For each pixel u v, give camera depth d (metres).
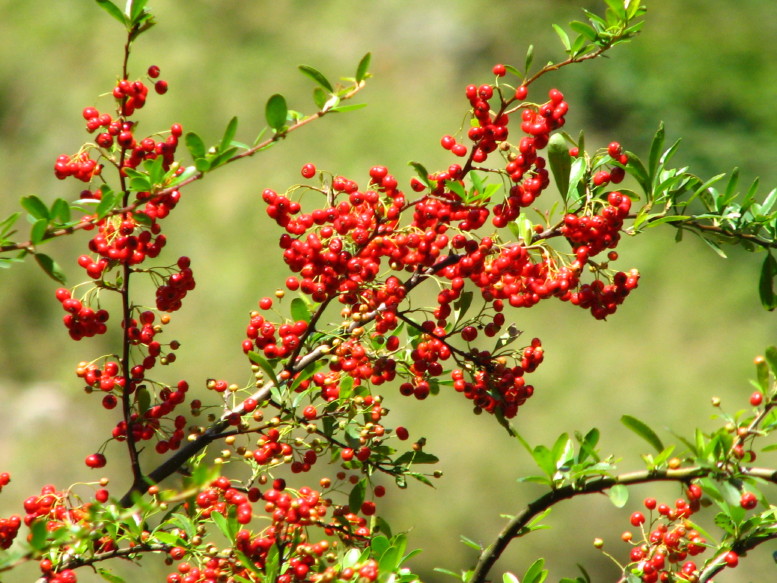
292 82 16.81
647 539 3.53
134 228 3.35
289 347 3.61
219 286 14.01
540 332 14.38
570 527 12.17
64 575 3.12
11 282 13.85
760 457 11.08
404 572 3.28
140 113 15.86
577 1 18.36
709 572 3.43
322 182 3.52
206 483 2.55
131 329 3.51
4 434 11.98
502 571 11.86
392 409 12.92
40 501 3.28
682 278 15.34
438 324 3.65
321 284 3.43
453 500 12.34
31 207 2.95
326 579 3.05
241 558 3.11
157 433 3.66
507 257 3.43
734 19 18.44
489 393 3.59
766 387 3.01
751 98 17.45
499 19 18.12
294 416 3.57
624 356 14.20
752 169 16.67
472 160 3.47
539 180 3.49
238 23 17.88
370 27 18.03
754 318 14.91
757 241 3.83
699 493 2.83
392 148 15.77
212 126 16.03
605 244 3.58
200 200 14.92
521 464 12.71
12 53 16.59
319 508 3.48
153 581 10.01
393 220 3.47
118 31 17.08
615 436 13.34
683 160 16.73
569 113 17.19
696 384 14.04
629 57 17.78
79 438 12.29
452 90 17.08
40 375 13.25
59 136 15.86
